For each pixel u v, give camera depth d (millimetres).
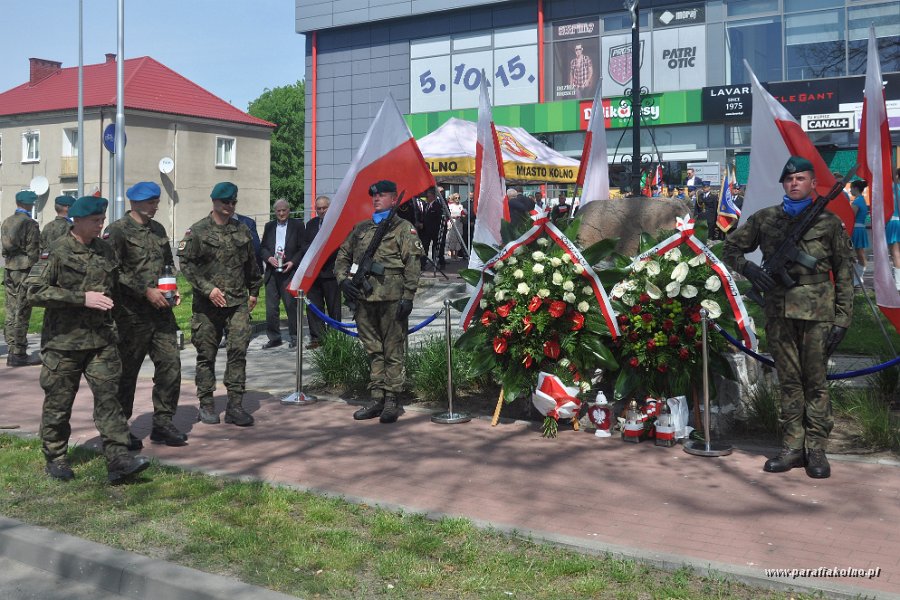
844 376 6930
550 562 4516
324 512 5316
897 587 4129
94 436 7504
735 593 4117
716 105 29875
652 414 7012
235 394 7973
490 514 5316
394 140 9156
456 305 8219
